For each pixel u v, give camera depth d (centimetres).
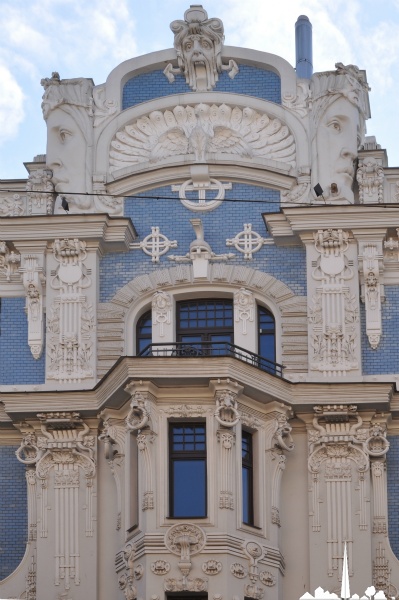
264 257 4844
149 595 4369
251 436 4616
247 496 4556
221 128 4972
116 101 5028
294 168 4903
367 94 5050
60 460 4678
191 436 4547
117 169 4966
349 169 4866
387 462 4662
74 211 4919
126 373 4488
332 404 4597
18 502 4738
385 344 4738
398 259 4812
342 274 4769
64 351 4766
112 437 4606
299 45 5638
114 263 4881
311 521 4575
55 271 4850
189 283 4819
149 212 4922
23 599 4594
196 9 5062
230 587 4369
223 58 5050
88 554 4591
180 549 4394
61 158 4956
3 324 4862
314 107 4950
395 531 4609
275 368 4728
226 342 4575
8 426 4772
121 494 4581
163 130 4994
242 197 4903
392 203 4812
